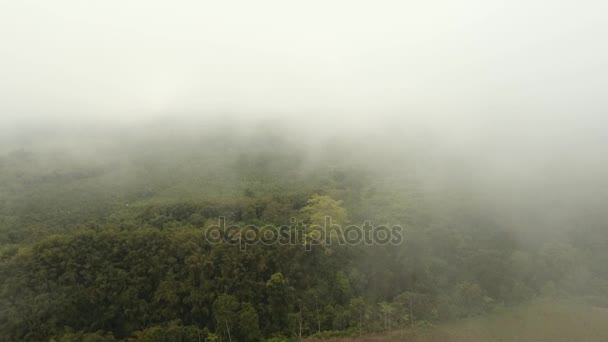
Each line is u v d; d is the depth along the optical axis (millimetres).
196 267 41156
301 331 40750
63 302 37344
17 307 36281
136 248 42344
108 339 35812
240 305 39969
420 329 42250
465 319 44188
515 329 43094
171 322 38281
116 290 39250
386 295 44844
